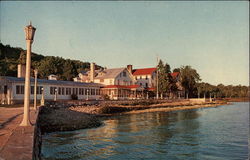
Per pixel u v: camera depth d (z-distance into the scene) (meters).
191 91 100.50
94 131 24.59
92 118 33.12
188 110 62.09
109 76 67.12
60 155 14.77
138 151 16.39
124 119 37.38
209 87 133.25
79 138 20.50
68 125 25.62
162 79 77.50
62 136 21.28
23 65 49.12
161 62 80.25
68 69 110.19
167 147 17.83
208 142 19.77
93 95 58.25
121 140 20.05
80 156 14.70
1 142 8.57
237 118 41.06
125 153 15.78
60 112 32.22
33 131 10.63
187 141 20.09
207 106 81.00
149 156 15.26
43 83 44.59
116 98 61.59
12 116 18.64
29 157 6.49
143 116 42.97
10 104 36.97
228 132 25.09
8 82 39.34
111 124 30.86
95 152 15.80
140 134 23.14
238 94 161.75
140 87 67.31
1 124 13.88
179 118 40.06
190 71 99.56
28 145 7.91
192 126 29.67
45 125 24.00
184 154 15.92
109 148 17.03
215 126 29.98
